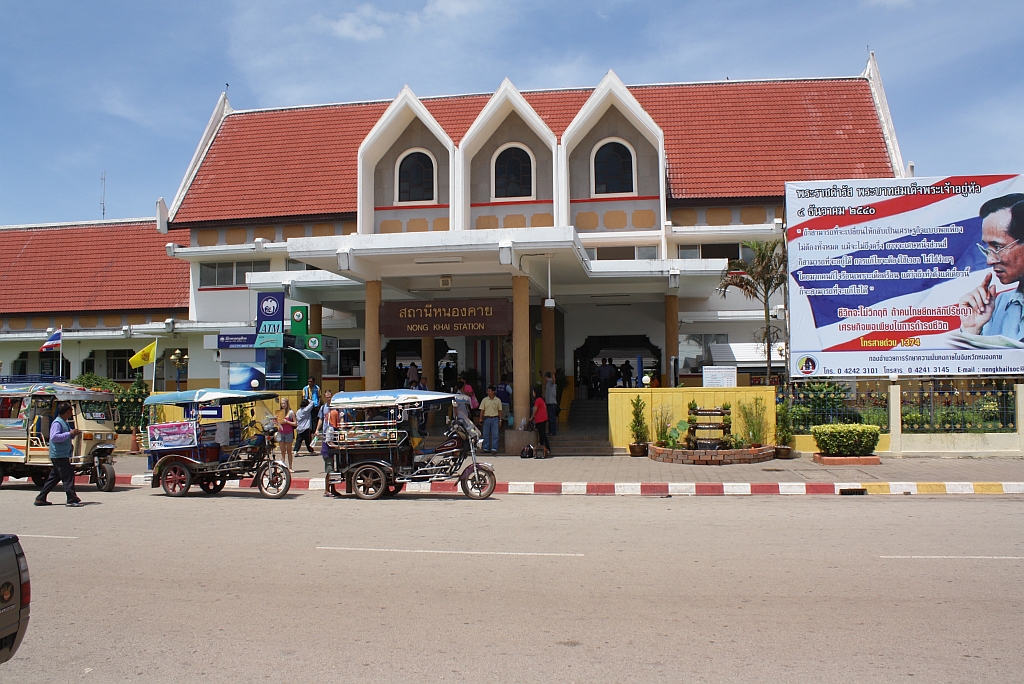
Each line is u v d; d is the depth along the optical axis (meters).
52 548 9.72
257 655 5.81
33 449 15.72
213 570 8.45
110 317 32.69
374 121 32.38
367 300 21.44
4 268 35.41
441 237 19.12
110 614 6.89
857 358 19.12
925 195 19.09
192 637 6.24
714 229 25.88
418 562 8.73
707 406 19.56
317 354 24.77
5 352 33.62
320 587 7.71
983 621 6.39
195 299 30.75
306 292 25.98
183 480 14.92
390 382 30.98
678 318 26.67
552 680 5.25
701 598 7.14
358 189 25.66
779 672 5.32
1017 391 18.48
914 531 10.27
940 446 18.52
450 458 14.37
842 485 14.45
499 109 25.11
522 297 20.62
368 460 14.34
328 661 5.66
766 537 9.95
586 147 26.02
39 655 5.86
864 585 7.51
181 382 31.73
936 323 18.95
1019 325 18.72
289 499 14.44
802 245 19.38
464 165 25.08
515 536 10.23
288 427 18.06
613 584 7.67
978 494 14.20
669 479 15.52
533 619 6.59
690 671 5.36
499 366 29.55
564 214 24.48
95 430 16.09
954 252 18.98
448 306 20.81
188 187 31.36
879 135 28.48
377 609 6.94
